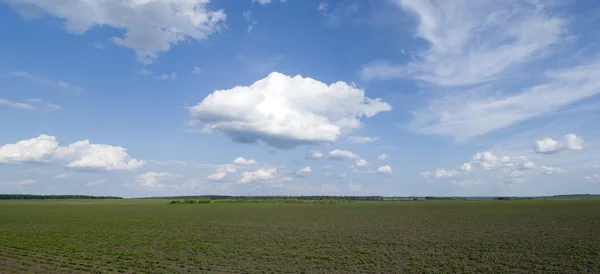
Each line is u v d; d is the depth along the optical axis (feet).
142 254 110.42
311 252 116.26
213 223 223.71
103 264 95.20
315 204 571.69
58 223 221.05
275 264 97.66
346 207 447.42
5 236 153.07
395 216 276.62
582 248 115.96
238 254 112.16
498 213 290.15
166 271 87.66
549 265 94.12
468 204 504.84
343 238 149.59
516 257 104.99
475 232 165.48
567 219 220.43
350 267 94.17
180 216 286.46
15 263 95.71
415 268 92.94
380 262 100.32
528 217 242.99
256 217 274.77
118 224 215.92
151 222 230.68
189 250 119.44
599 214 256.32
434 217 260.21
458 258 105.19
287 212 339.16
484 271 88.89
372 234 163.12
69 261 98.99
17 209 393.09
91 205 523.29
